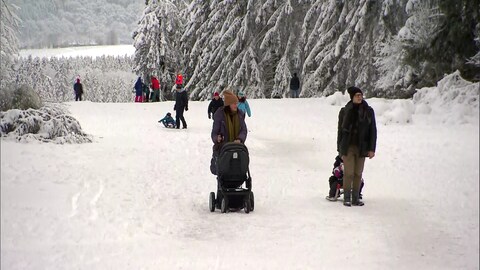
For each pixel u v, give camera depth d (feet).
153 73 243.81
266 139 88.38
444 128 89.25
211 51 229.04
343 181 45.88
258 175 60.23
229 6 223.92
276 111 126.41
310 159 72.23
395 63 147.02
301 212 43.06
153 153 71.20
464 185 51.21
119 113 128.06
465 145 73.05
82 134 80.12
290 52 205.98
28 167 54.85
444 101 103.55
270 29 208.54
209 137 89.10
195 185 53.01
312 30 195.72
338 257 31.19
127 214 39.45
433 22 126.11
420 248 32.99
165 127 102.53
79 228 35.06
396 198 48.01
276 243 34.09
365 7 165.07
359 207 44.88
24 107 79.00
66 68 524.93
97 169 57.26
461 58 116.47
